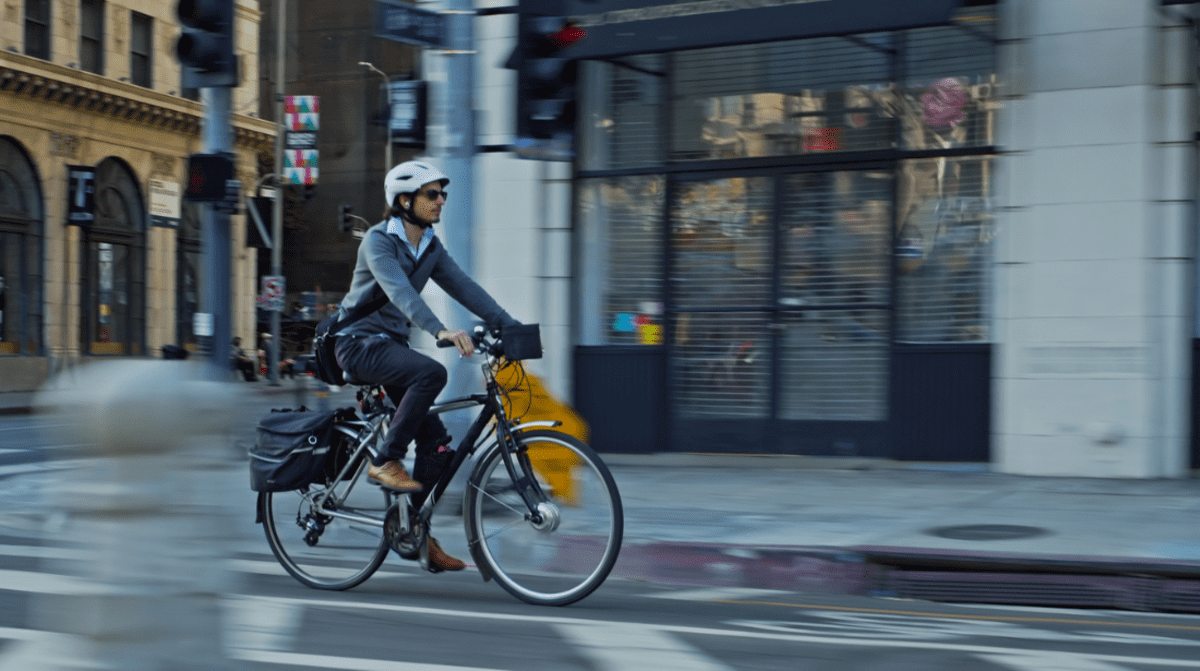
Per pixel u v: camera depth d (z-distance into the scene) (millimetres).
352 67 53656
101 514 1561
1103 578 5891
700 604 5676
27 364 29188
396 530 5629
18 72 28562
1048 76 9422
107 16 32219
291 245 53875
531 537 5500
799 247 10625
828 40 10477
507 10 7664
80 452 1576
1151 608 5781
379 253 5430
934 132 10156
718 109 10867
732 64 10797
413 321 5344
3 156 28938
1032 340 9539
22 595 5398
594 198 11242
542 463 5465
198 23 9266
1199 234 9383
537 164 11039
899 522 7379
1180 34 9141
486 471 5590
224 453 1690
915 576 6219
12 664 1643
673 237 11016
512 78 11008
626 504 8336
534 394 7043
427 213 5539
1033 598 5984
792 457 10625
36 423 20859
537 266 11070
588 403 11211
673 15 9641
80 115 31125
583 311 11297
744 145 10781
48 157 30125
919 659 4484
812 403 10586
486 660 4391
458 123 7824
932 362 10156
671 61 10984
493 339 5582
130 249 33531
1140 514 7582
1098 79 9266
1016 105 9562
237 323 38344
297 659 4367
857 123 10406
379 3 7410
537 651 4551
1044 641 4855
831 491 8898
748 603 5730
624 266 11172
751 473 10078
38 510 8406
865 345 10422
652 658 4457
